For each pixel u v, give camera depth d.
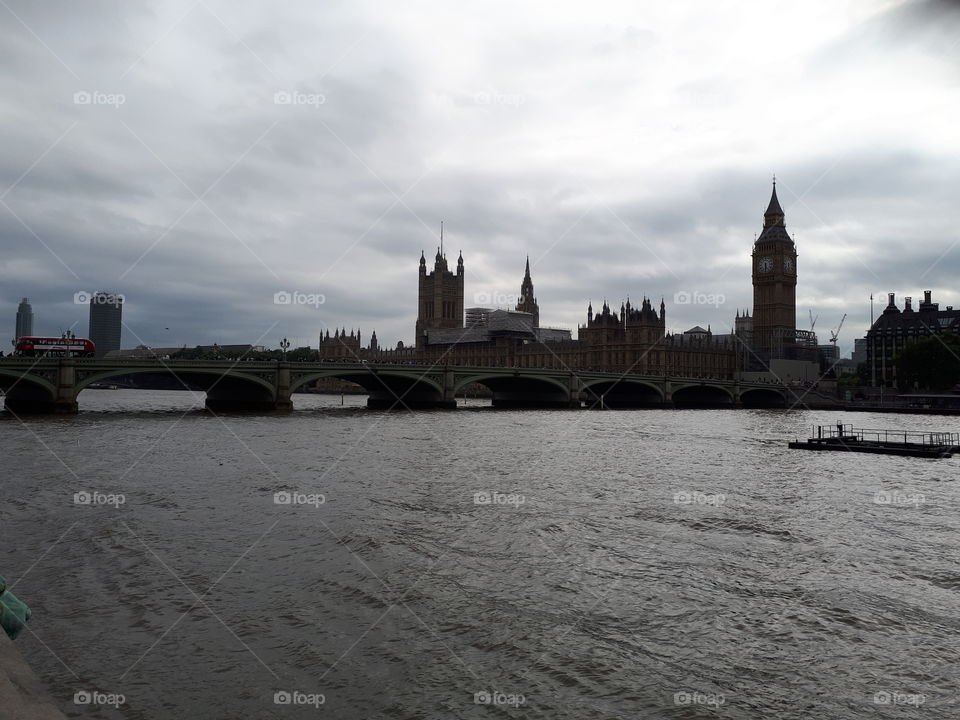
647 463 67.94
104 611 26.36
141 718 19.11
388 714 19.53
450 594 28.69
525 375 173.75
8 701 7.03
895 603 28.19
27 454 65.06
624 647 23.95
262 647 23.50
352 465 62.66
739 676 22.03
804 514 44.59
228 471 57.81
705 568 32.62
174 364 120.94
